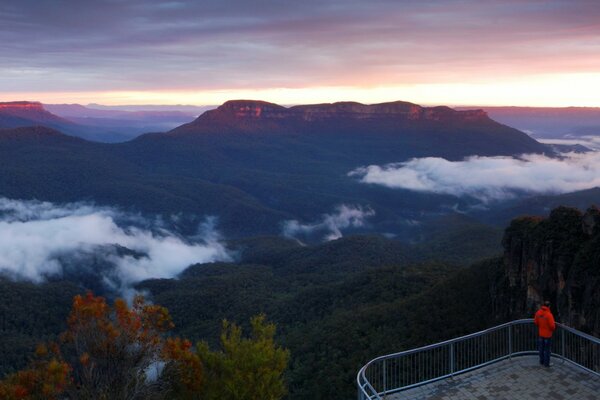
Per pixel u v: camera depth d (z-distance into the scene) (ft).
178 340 69.41
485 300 206.39
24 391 56.54
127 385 62.39
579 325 162.50
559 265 176.45
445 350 67.87
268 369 68.39
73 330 66.28
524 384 60.34
